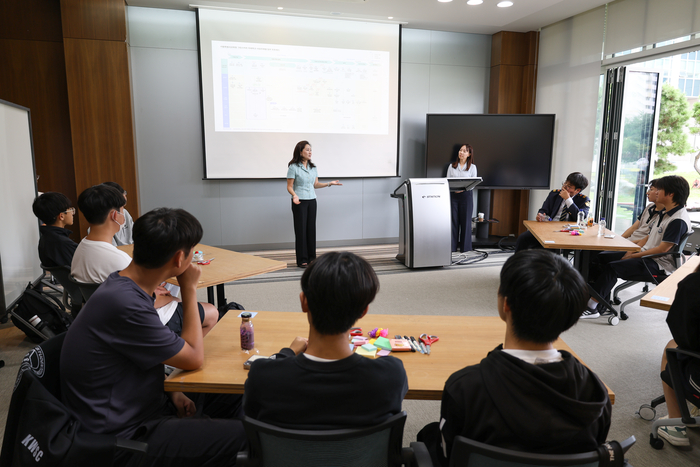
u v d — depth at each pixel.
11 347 2.98
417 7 5.16
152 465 1.25
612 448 0.86
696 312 1.63
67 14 4.76
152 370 1.30
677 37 4.45
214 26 5.32
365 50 5.83
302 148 4.88
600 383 0.93
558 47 5.96
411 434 2.04
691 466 1.83
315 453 0.94
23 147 3.81
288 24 5.54
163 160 5.46
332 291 0.95
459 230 5.90
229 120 5.55
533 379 0.86
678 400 1.73
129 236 3.58
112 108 4.99
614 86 5.27
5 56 4.90
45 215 2.84
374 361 0.99
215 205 5.70
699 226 5.01
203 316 2.19
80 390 1.23
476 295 4.07
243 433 1.30
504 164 6.09
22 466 1.08
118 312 1.22
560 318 0.89
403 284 4.41
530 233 4.52
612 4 5.13
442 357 1.46
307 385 0.94
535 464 0.83
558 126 6.08
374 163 6.12
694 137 6.00
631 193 5.63
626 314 3.59
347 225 6.22
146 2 5.04
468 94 6.44
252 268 2.62
